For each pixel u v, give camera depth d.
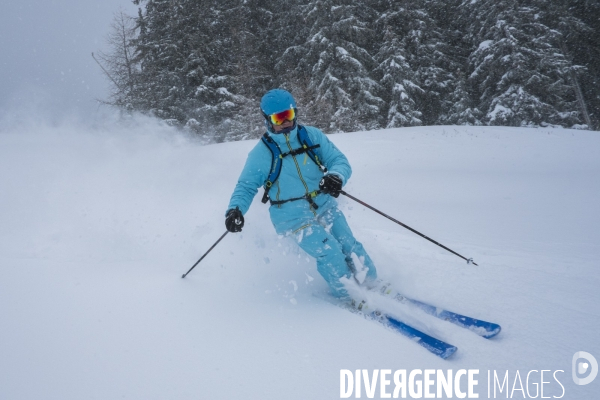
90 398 1.81
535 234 4.30
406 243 4.01
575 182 7.32
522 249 3.71
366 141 13.72
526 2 27.64
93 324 2.46
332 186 2.63
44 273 3.27
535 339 2.14
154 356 2.11
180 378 1.92
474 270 3.14
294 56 28.70
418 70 28.06
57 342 2.27
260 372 1.93
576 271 3.03
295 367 1.96
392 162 10.63
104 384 1.90
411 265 3.31
